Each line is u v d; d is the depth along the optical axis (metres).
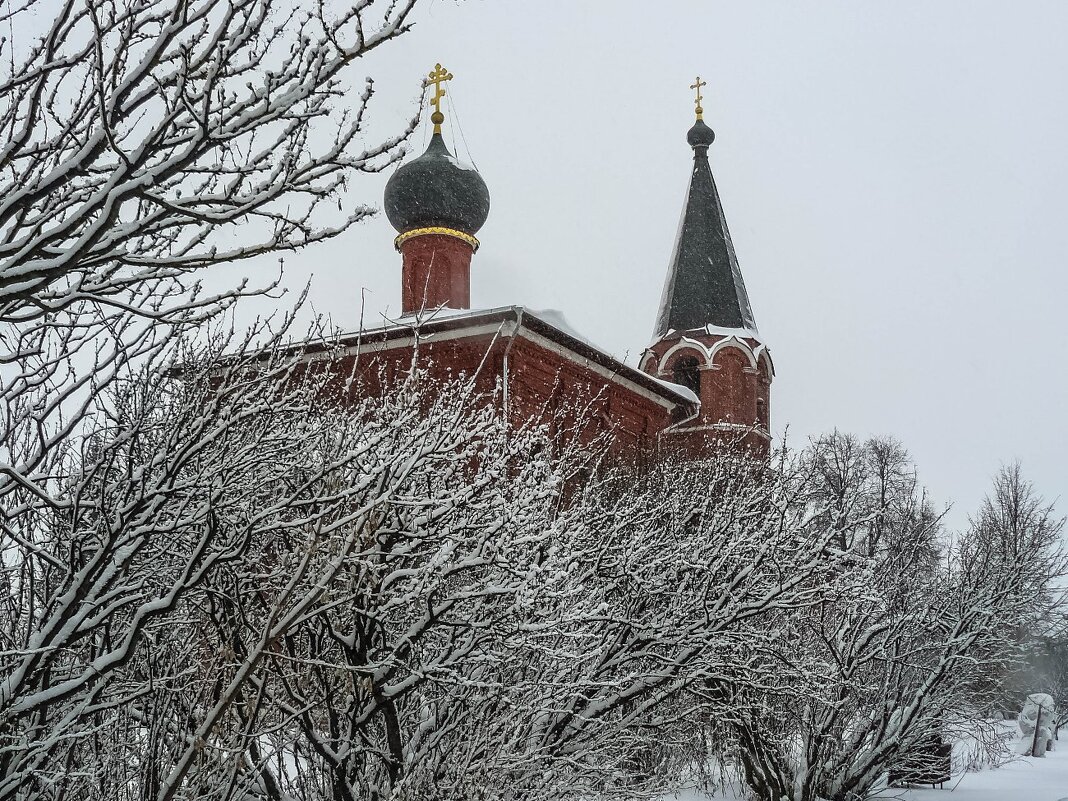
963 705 18.48
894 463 41.88
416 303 32.28
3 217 4.84
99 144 4.93
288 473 7.87
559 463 10.67
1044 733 33.69
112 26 5.25
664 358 37.09
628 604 11.03
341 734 8.49
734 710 12.25
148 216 5.09
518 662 9.12
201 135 4.96
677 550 11.27
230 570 7.34
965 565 17.28
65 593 6.36
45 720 6.73
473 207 32.66
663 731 12.26
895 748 16.56
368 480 6.70
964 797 19.19
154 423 7.19
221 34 5.02
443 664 8.12
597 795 10.03
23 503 7.18
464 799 8.14
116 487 6.99
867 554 16.56
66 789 7.07
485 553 7.78
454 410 8.12
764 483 14.22
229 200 5.21
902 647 16.62
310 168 5.18
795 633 13.94
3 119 5.43
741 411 36.19
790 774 15.68
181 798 6.11
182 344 7.70
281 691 8.21
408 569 7.50
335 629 8.29
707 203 39.81
